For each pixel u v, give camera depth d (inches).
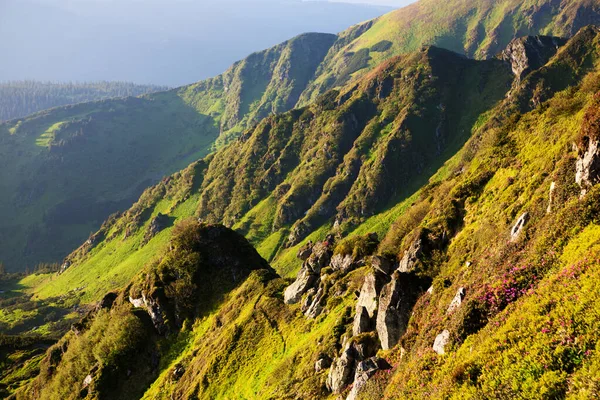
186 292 4350.4
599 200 1147.9
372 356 1635.1
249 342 2967.5
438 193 3206.2
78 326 5014.8
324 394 1769.2
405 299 1705.2
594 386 657.0
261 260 5034.5
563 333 806.5
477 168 2800.2
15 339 7391.7
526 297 1042.1
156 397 3329.2
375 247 3029.0
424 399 1013.2
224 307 3919.8
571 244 1099.9
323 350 2028.8
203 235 4938.5
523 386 764.0
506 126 3036.4
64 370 4195.4
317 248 3548.2
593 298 816.9
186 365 3464.6
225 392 2640.3
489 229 1841.8
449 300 1469.0
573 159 1475.1
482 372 888.9
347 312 2207.2
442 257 2012.8
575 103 2416.3
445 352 1137.4
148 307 4360.2
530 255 1234.6
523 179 2022.6
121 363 3836.1
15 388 5713.6
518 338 895.1
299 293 3110.2
